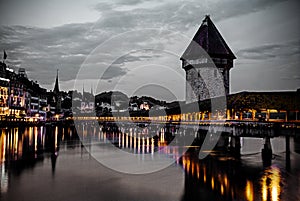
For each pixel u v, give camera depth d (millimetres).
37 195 16094
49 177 20562
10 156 29844
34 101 128125
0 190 16953
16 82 109250
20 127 84750
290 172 22469
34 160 27844
